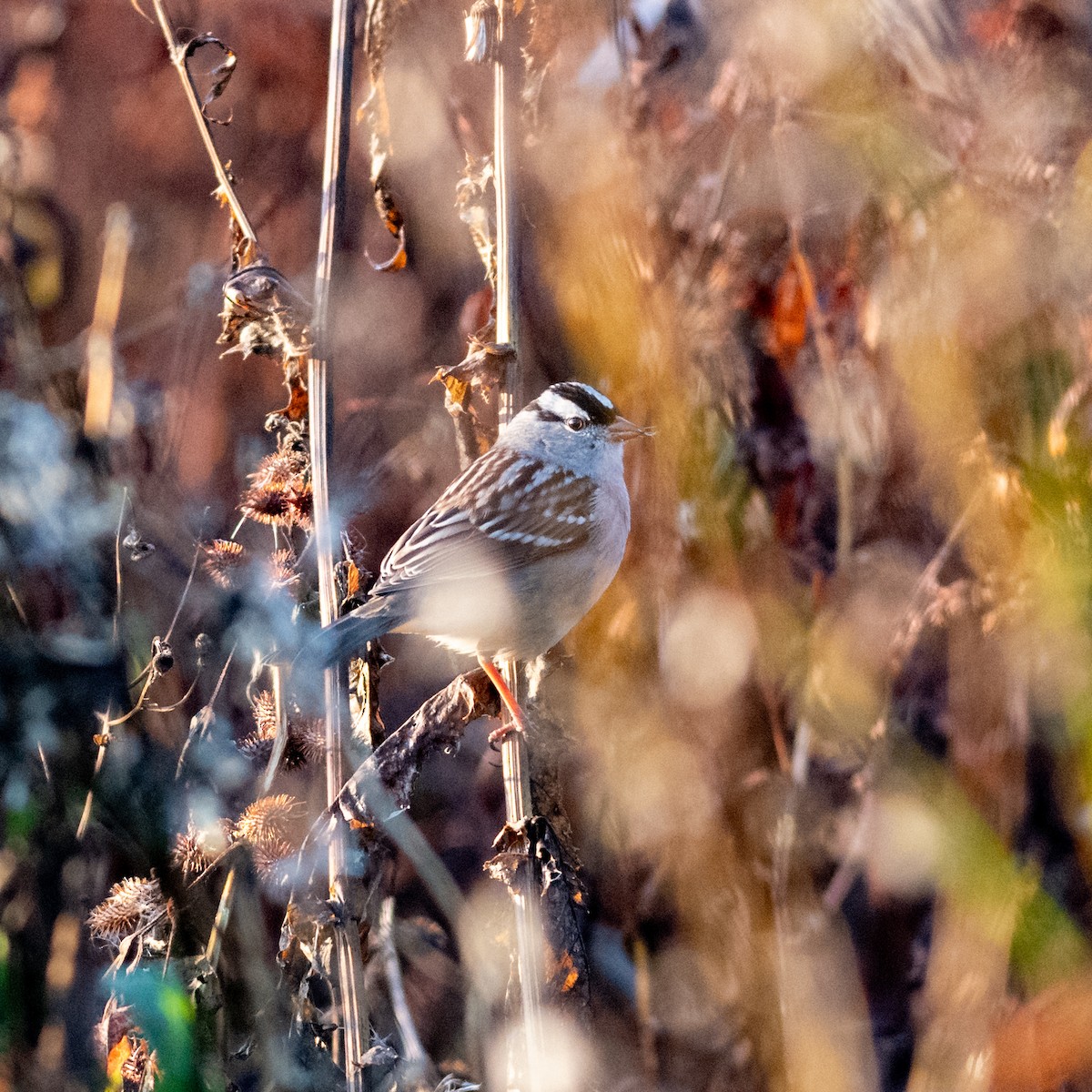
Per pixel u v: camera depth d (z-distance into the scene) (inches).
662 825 282.5
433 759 315.3
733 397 290.5
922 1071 257.0
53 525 265.9
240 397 316.8
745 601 286.2
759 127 279.4
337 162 246.2
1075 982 250.8
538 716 250.2
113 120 333.7
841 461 284.2
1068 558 261.3
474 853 305.3
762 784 280.7
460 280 325.1
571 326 300.2
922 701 281.0
